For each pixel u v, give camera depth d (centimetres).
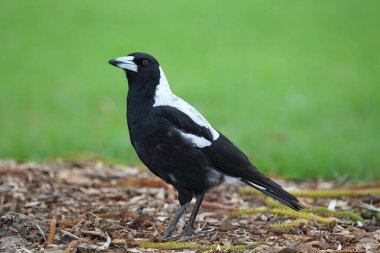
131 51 2425
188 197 820
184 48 2473
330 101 1831
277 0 3247
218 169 808
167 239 795
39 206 926
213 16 2933
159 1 3197
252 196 1016
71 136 1466
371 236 797
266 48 2500
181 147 788
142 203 957
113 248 736
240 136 1442
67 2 3150
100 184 1046
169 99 811
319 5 3158
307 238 777
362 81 2086
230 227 828
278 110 1733
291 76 2141
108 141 1417
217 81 2067
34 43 2566
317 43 2581
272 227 817
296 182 1135
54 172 1112
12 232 762
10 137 1479
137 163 1262
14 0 3175
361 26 2830
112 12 2986
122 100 1880
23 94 1948
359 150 1295
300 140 1396
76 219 837
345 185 1100
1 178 1056
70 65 2298
